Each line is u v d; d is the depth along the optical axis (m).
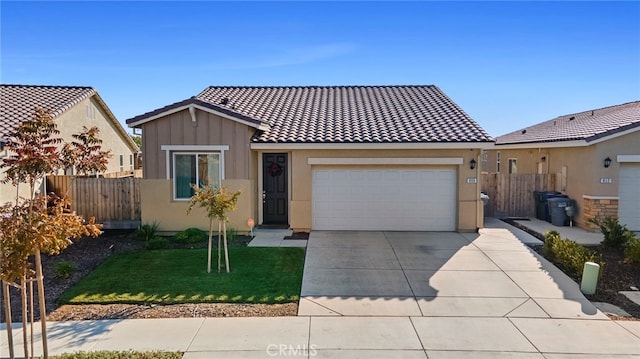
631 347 6.21
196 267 10.07
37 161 5.46
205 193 9.49
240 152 13.55
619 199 14.82
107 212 14.44
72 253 11.62
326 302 7.96
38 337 6.54
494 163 26.45
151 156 13.66
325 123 15.25
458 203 14.19
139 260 10.67
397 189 14.31
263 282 9.04
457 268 10.08
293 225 14.18
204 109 13.27
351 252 11.48
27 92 21.61
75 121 21.86
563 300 8.12
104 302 7.95
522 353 6.02
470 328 6.86
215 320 7.16
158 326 6.93
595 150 14.69
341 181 14.34
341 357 5.88
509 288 8.73
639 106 19.02
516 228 15.12
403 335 6.59
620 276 9.66
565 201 15.73
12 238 4.75
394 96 19.00
